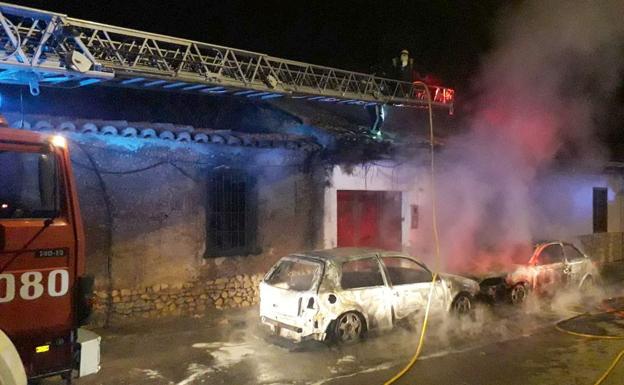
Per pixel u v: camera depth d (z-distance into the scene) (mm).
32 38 7297
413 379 6656
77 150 8477
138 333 8438
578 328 9234
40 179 4656
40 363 4598
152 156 9227
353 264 8766
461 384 6500
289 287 8078
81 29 8117
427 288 8734
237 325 9055
